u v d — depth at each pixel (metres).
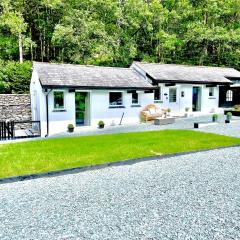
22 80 23.16
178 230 5.00
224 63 39.38
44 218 5.57
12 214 5.78
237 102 26.95
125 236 4.81
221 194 6.73
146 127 17.81
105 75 19.88
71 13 31.19
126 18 35.16
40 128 16.78
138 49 37.81
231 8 39.06
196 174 8.31
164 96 21.77
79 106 19.20
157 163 9.60
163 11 36.56
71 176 8.32
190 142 12.38
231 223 5.26
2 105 19.84
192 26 36.91
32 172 8.27
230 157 10.19
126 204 6.19
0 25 27.72
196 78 23.11
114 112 19.06
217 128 16.55
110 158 9.77
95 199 6.50
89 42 31.12
